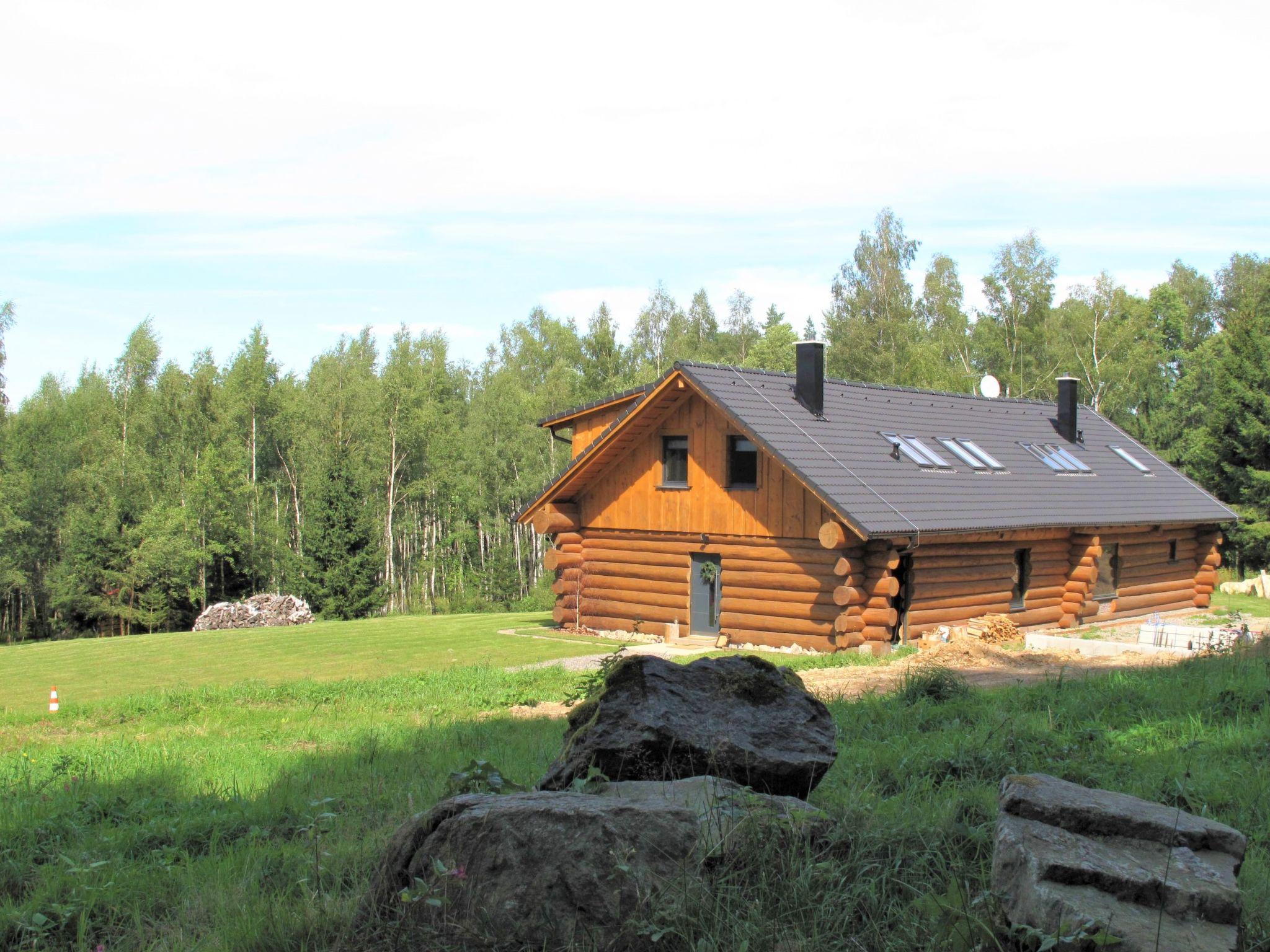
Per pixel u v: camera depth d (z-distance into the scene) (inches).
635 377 2437.3
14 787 367.9
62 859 239.5
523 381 2731.3
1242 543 1617.9
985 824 216.4
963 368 2416.3
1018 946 152.3
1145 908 151.6
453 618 1204.5
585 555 1012.5
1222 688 450.3
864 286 2262.6
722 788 199.3
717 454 919.0
